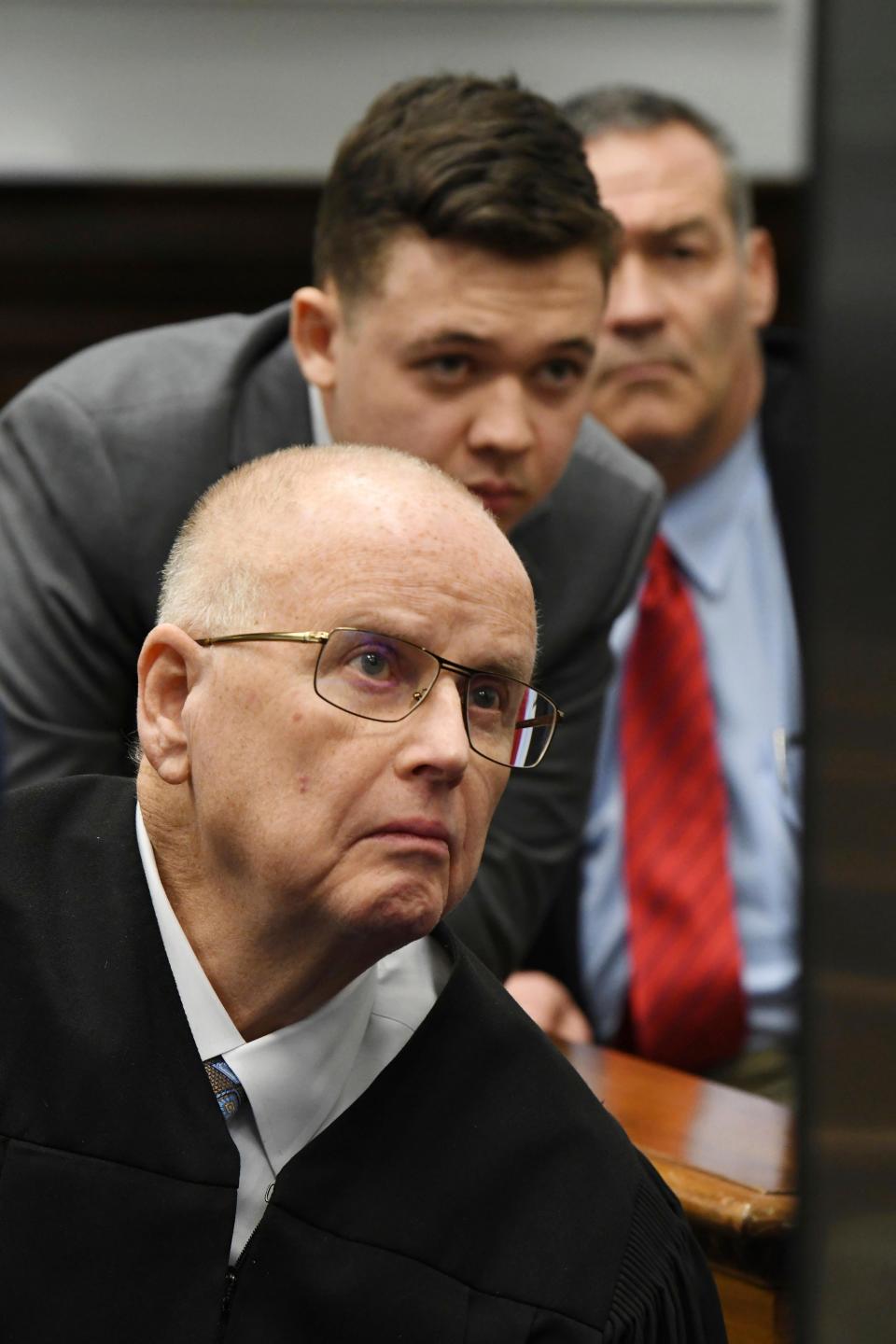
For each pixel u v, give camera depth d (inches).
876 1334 21.5
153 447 133.7
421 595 70.4
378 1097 76.3
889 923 21.4
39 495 134.2
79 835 84.2
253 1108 75.3
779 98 232.5
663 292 178.9
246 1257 73.1
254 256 245.9
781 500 187.0
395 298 111.7
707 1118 109.7
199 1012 76.3
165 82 230.2
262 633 70.8
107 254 245.1
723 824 176.9
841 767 21.3
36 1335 71.2
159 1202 72.6
